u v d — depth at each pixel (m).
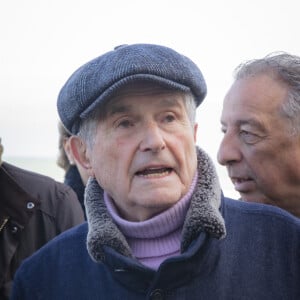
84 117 1.52
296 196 1.97
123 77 1.40
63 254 1.71
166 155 1.45
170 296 1.44
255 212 1.62
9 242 2.48
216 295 1.47
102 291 1.56
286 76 1.94
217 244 1.51
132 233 1.53
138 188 1.45
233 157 1.99
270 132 1.92
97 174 1.54
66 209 2.66
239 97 1.98
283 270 1.53
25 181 2.66
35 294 1.69
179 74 1.44
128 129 1.47
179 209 1.48
